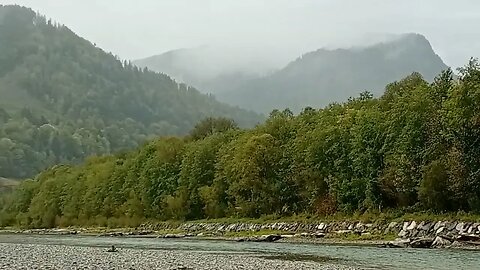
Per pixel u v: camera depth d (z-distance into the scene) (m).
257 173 109.75
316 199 98.38
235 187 113.31
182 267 40.12
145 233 119.06
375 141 88.69
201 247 71.00
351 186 91.56
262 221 103.75
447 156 74.50
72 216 166.12
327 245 70.56
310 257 52.75
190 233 109.50
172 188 134.88
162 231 120.19
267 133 115.75
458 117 73.12
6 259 45.50
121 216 147.50
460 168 72.25
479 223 65.94
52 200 176.62
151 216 138.12
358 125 92.31
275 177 108.94
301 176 101.62
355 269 40.41
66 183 175.62
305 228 92.00
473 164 72.12
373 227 80.62
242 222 106.62
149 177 140.62
